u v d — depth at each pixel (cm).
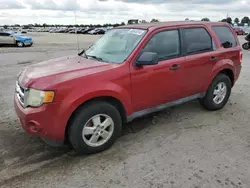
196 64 416
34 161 315
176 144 357
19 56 1332
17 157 324
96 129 323
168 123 430
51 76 298
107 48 394
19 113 307
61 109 287
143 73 349
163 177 283
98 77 311
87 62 356
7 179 280
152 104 379
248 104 529
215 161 314
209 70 442
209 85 455
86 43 2383
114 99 336
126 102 341
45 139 318
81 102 297
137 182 275
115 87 322
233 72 490
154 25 388
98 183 274
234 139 373
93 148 327
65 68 328
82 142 314
